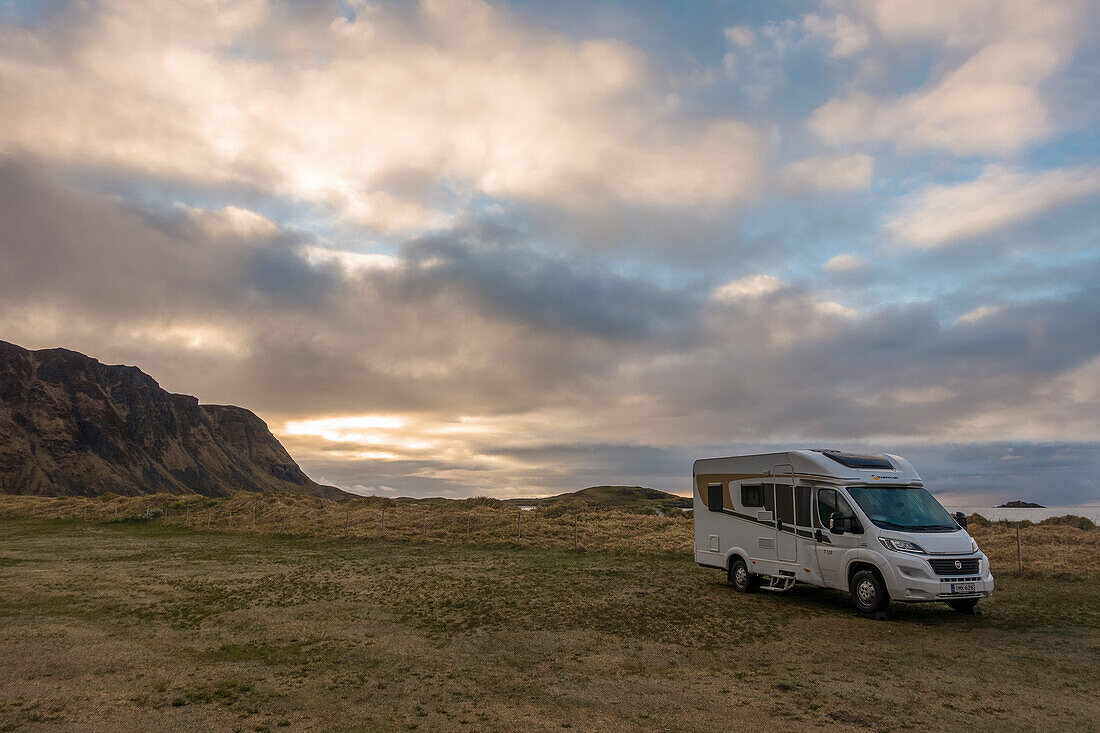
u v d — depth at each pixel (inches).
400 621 521.3
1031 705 302.5
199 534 1411.2
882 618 504.1
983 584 487.8
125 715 295.0
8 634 462.0
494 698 322.3
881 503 533.6
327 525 1451.8
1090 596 596.4
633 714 295.7
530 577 753.6
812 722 282.0
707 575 766.5
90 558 970.1
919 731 269.6
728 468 674.2
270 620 526.3
